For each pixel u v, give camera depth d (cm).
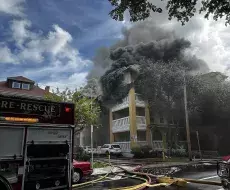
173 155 2855
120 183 1012
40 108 618
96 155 3059
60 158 633
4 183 519
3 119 549
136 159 2461
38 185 582
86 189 877
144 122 3077
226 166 682
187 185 943
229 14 590
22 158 561
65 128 657
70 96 1803
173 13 622
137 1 597
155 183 1002
